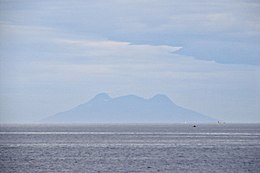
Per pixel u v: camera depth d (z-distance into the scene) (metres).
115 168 137.88
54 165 144.88
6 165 145.38
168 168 138.00
